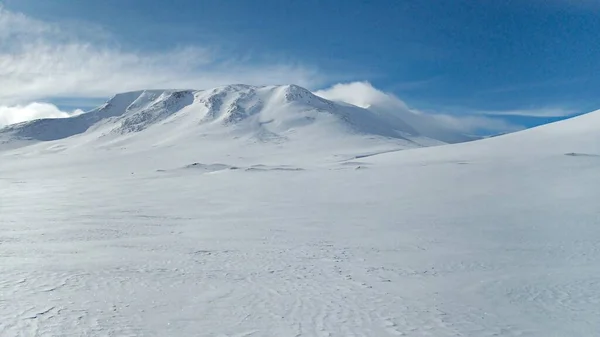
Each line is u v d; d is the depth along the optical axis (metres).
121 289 10.41
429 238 18.30
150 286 10.78
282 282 11.59
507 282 11.79
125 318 8.55
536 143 68.69
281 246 16.66
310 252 15.59
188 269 12.68
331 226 21.67
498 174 44.22
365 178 49.97
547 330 8.56
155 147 156.12
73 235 18.20
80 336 7.58
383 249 16.20
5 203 32.91
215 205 31.53
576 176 38.53
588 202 26.38
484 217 23.45
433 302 10.16
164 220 23.73
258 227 21.38
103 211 27.58
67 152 169.38
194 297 10.07
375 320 8.95
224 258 14.37
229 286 11.06
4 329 7.68
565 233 18.55
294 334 8.12
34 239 17.03
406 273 12.75
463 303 10.12
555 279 11.98
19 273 11.40
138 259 13.80
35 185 56.62
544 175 40.75
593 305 9.90
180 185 51.50
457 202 29.77
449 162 60.94
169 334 7.89
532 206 26.27
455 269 13.23
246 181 53.72
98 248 15.48
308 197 36.44
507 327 8.70
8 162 144.00
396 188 39.97
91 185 54.88
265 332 8.17
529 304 10.05
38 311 8.63
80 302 9.32
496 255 15.04
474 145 78.38
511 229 19.88
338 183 46.94
